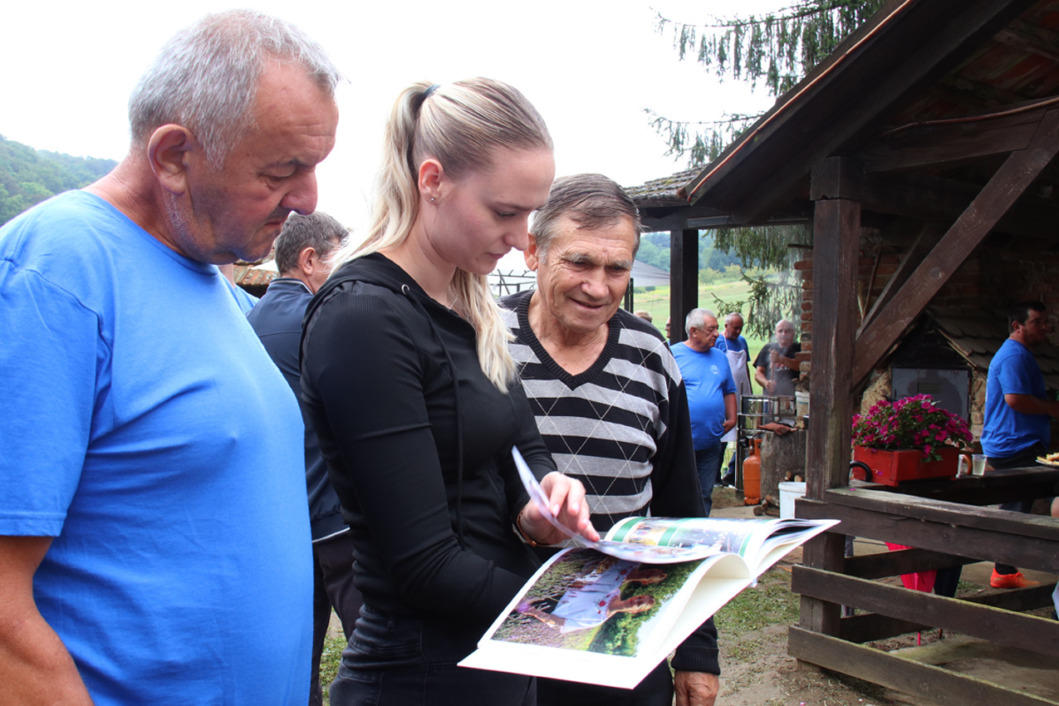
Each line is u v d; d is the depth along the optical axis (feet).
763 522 4.45
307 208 3.75
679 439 6.73
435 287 4.38
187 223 3.49
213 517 3.43
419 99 4.30
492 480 4.50
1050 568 10.64
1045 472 16.55
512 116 3.96
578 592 4.04
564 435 6.17
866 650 12.41
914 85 11.73
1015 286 22.03
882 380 23.03
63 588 3.16
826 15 30.81
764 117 12.66
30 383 2.89
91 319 3.11
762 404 25.63
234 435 3.51
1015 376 17.46
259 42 3.33
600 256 5.75
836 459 13.28
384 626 4.12
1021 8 10.85
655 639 3.43
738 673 13.21
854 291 13.07
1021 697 10.64
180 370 3.38
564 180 6.02
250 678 3.61
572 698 5.94
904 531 12.22
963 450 16.08
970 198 14.57
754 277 37.60
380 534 3.79
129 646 3.23
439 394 4.10
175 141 3.32
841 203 12.76
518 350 6.29
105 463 3.18
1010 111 11.06
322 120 3.51
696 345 20.97
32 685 2.86
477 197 4.00
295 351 8.81
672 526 4.64
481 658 3.55
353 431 3.74
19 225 3.18
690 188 13.98
